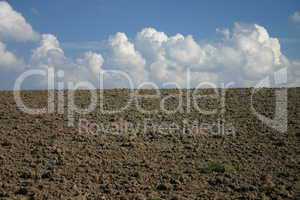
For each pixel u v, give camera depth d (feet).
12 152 84.43
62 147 88.38
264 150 91.30
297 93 138.00
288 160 85.46
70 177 72.90
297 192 70.59
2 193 65.67
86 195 66.13
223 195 68.69
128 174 75.72
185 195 67.77
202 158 85.81
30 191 66.44
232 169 79.61
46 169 76.43
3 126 101.76
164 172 77.46
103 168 78.07
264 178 75.72
